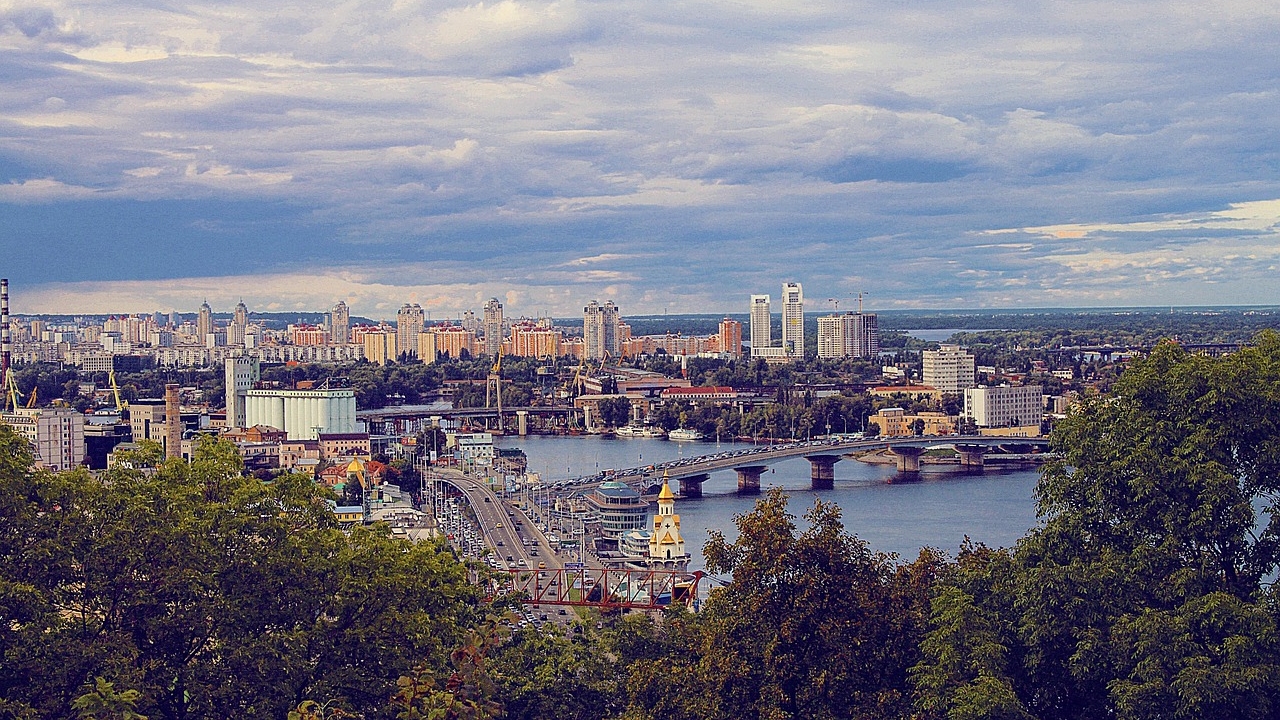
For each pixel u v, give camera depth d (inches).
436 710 4419.3
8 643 4495.6
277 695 4830.2
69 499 5059.1
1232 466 4670.3
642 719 5152.6
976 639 4579.2
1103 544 4790.8
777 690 4783.5
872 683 4857.3
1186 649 4229.8
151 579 4886.8
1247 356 4877.0
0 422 5398.6
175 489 5236.2
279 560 5113.2
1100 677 4458.7
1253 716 4136.3
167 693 4879.4
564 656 6673.2
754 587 4960.6
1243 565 4763.8
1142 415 4842.5
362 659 5162.4
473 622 6948.8
